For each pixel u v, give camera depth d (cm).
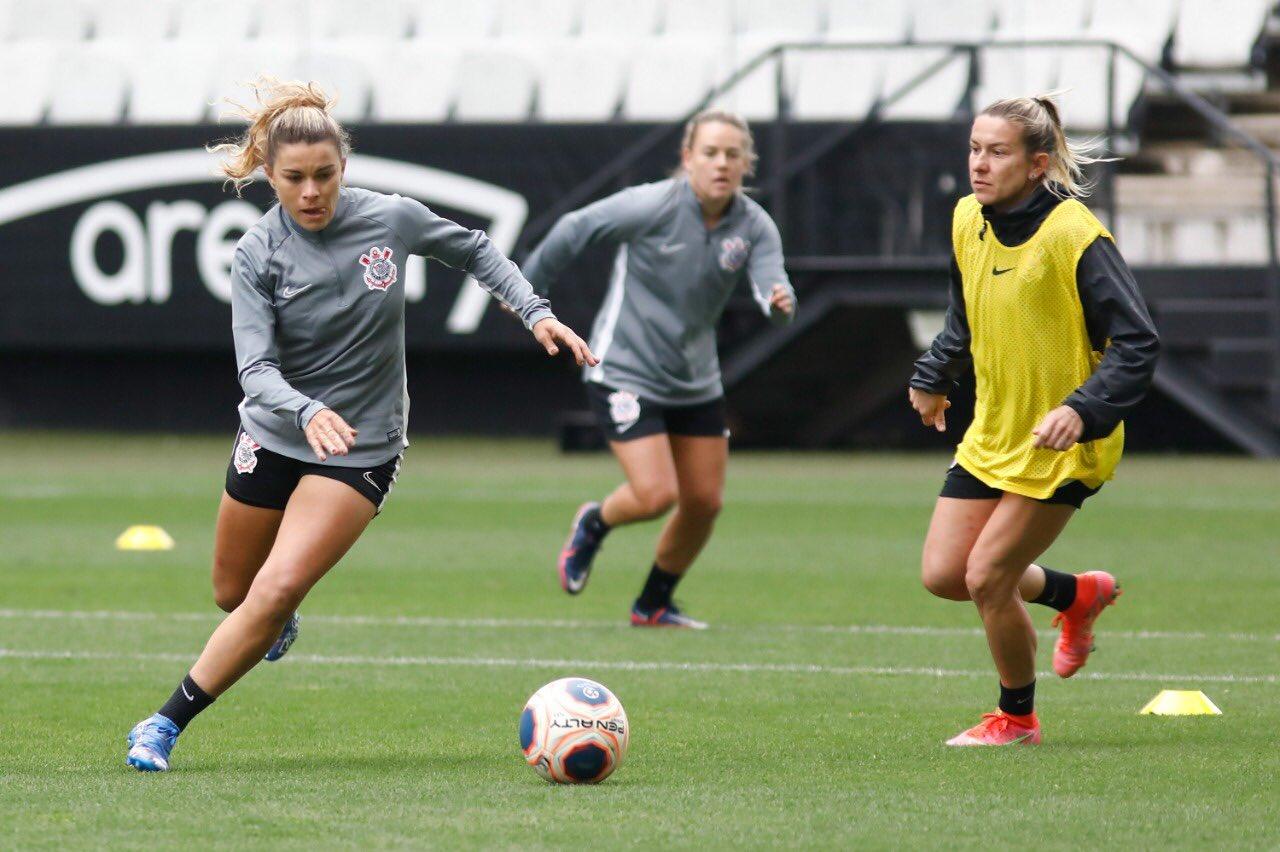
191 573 3450
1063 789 1633
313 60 7575
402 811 1531
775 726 2012
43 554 3719
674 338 2777
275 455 1752
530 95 7444
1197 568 3516
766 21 7475
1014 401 1789
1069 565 3566
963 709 2130
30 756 1825
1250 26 7288
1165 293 6194
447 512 4512
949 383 1953
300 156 1659
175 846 1402
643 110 7394
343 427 1630
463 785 1653
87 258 6888
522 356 6962
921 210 6259
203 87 7675
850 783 1666
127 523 4278
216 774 1712
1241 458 6122
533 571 3519
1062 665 2088
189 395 7219
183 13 7912
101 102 7719
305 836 1436
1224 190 6894
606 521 2908
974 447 1848
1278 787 1642
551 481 5281
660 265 2775
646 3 7612
